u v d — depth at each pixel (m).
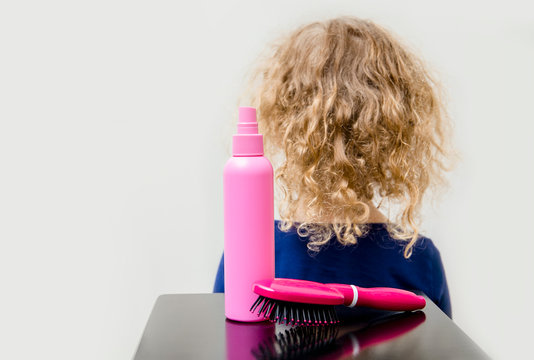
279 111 0.74
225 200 0.57
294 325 0.56
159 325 0.56
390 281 0.73
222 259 0.79
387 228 0.73
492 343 1.18
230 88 1.14
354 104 0.69
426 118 0.78
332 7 1.14
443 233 1.15
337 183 0.68
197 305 0.63
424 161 0.78
